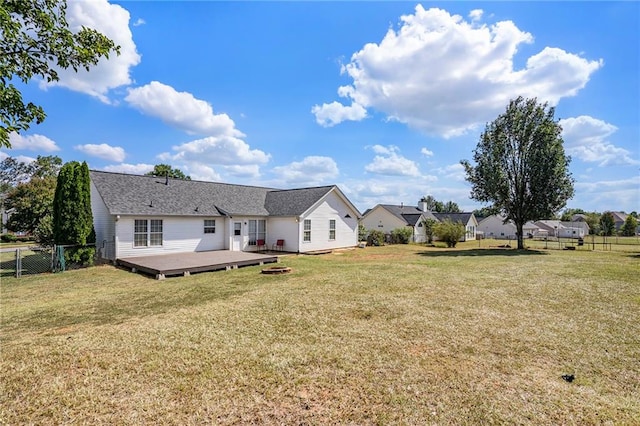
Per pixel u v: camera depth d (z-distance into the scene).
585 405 3.12
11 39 4.14
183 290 8.65
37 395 3.31
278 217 19.94
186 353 4.36
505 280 9.88
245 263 13.36
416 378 3.66
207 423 2.83
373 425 2.80
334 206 22.12
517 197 23.55
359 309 6.54
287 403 3.15
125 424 2.82
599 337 4.98
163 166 41.44
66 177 13.07
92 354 4.33
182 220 16.42
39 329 5.47
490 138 23.89
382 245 28.36
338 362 4.07
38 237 15.72
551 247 27.28
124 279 10.59
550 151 21.73
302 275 10.88
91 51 5.14
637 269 12.42
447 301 7.20
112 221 14.31
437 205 72.94
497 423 2.83
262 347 4.57
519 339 4.89
